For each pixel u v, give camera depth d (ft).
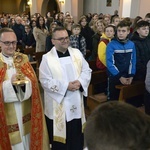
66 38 7.08
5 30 6.38
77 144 7.92
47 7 53.67
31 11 53.47
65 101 7.29
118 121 1.91
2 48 6.45
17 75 6.28
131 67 9.62
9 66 6.52
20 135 6.91
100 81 11.91
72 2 41.24
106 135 1.88
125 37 9.36
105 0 40.63
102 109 2.07
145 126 1.87
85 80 7.42
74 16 41.24
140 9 27.61
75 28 13.88
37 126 6.96
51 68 7.13
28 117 7.04
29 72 6.66
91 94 11.98
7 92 6.23
